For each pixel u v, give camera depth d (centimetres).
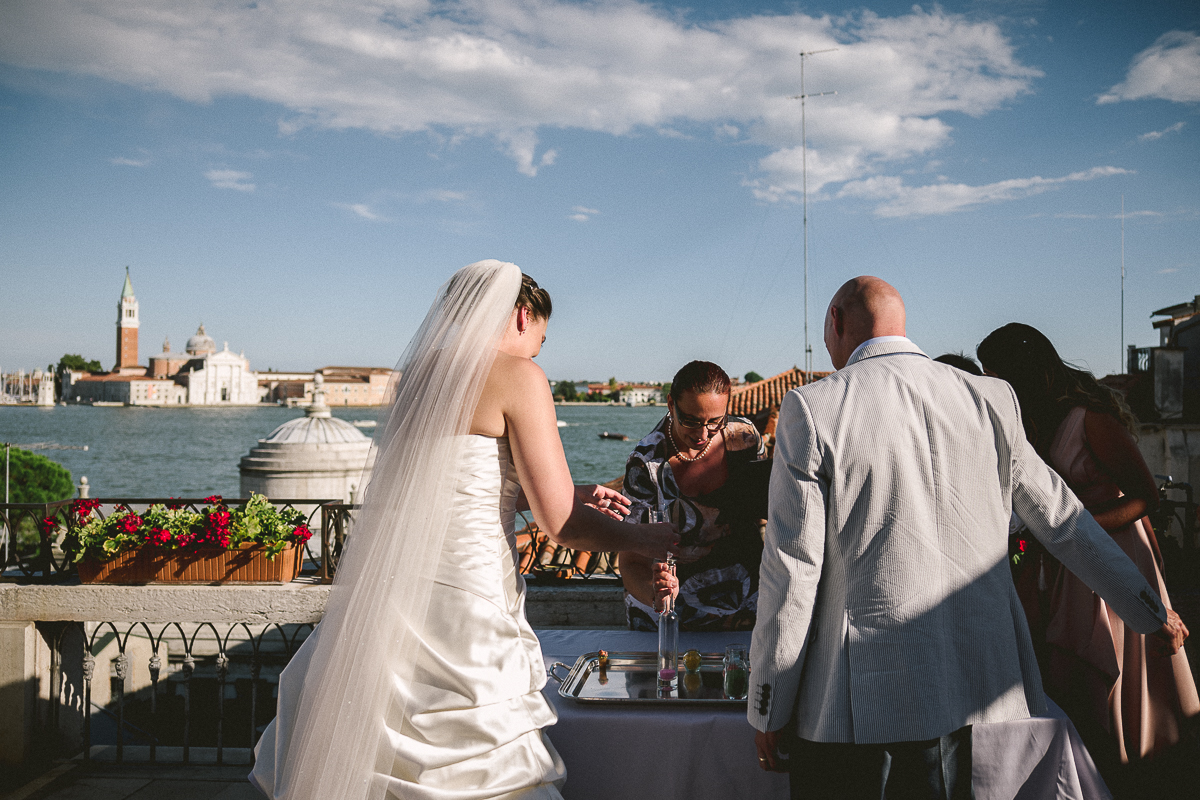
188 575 384
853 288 188
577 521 178
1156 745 254
